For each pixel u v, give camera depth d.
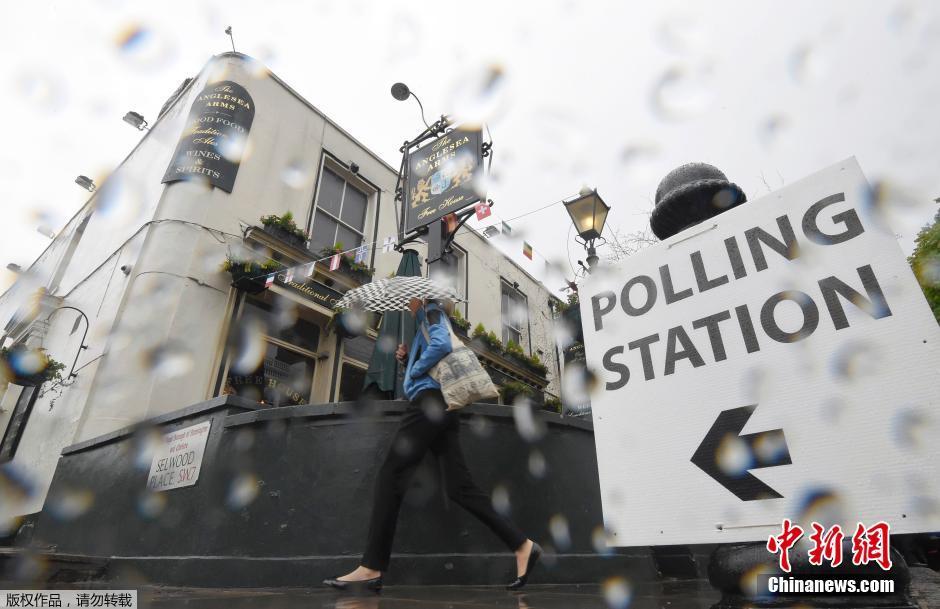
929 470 0.88
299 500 2.60
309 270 5.28
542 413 3.09
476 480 2.72
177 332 5.18
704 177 1.65
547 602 1.75
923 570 2.85
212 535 2.63
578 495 3.05
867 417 0.96
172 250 5.54
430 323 2.35
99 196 7.09
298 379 6.17
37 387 6.34
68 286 7.38
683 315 1.27
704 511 1.08
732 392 1.13
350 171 7.98
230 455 2.80
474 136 5.16
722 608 1.11
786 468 1.01
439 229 4.93
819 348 1.05
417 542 2.51
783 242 1.18
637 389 1.27
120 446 3.57
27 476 5.38
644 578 3.12
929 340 0.94
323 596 1.94
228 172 6.24
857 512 0.93
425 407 2.18
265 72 7.21
